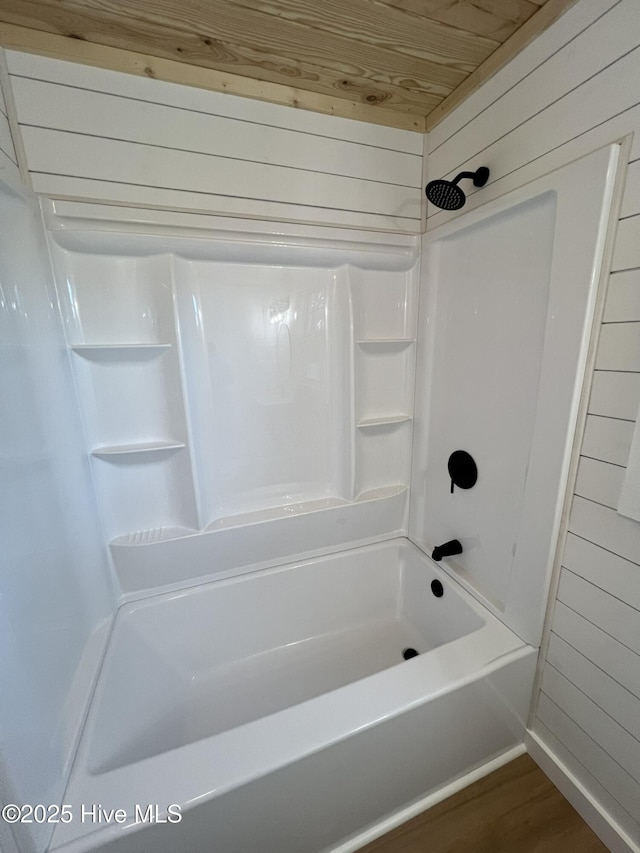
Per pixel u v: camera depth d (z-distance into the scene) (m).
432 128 1.34
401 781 1.00
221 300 1.30
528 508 1.07
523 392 1.09
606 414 0.85
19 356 0.86
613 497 0.86
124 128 1.06
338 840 0.98
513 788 1.12
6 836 0.57
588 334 0.87
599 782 0.99
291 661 1.52
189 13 0.90
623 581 0.86
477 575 1.35
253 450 1.45
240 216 1.21
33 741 0.71
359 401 1.56
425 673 1.01
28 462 0.84
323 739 0.85
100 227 1.09
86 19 0.91
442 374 1.43
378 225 1.39
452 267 1.33
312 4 0.87
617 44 0.76
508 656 1.08
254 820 0.81
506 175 1.06
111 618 1.25
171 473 1.34
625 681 0.89
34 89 0.98
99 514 1.25
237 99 1.15
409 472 1.69
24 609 0.76
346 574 1.63
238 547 1.44
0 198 0.84
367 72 1.13
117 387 1.23
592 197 0.81
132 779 0.77
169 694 1.30
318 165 1.27
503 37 0.99
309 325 1.44
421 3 0.88
